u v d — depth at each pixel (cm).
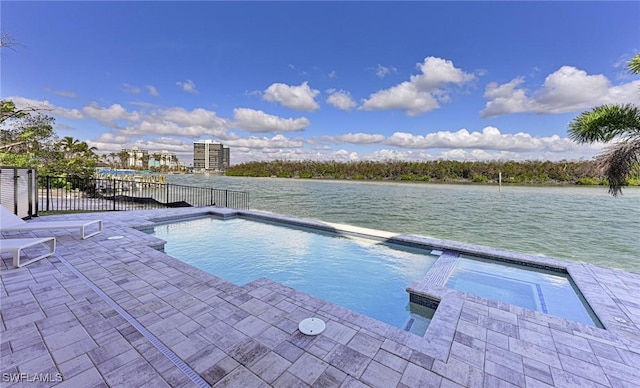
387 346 192
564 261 425
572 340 207
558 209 1348
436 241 542
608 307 282
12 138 1262
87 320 214
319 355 180
